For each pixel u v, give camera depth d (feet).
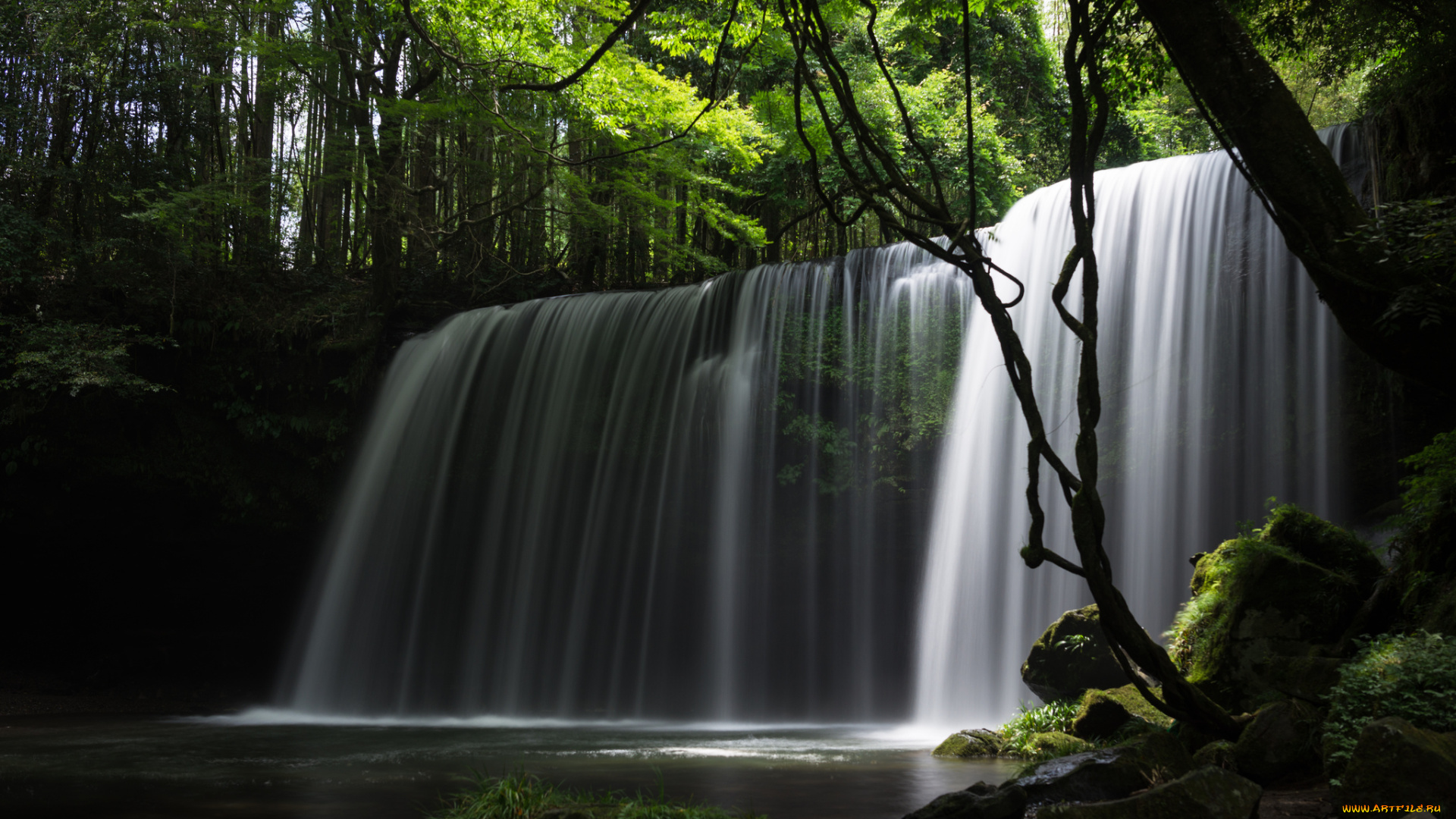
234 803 26.21
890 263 56.18
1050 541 46.47
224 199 64.85
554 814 21.11
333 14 67.15
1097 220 48.21
